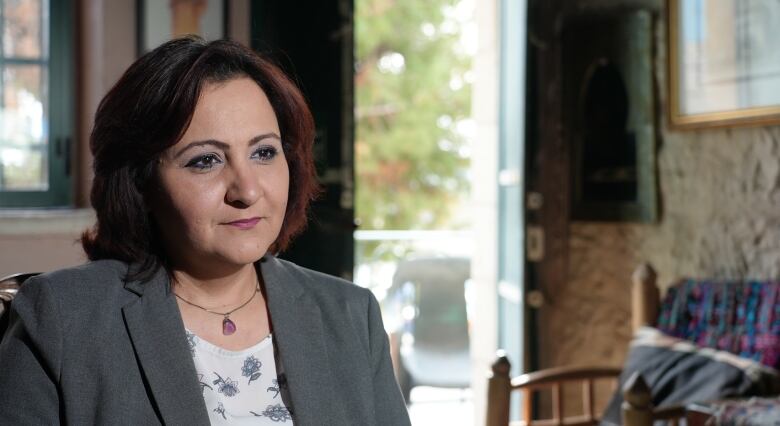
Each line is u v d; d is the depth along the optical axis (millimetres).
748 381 2480
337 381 1347
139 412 1193
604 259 3525
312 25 3305
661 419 2363
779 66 2709
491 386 2387
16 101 3293
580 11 3527
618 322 3473
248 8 3277
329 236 3330
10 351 1191
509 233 3783
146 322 1235
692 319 2764
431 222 9789
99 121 1266
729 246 2979
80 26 3332
